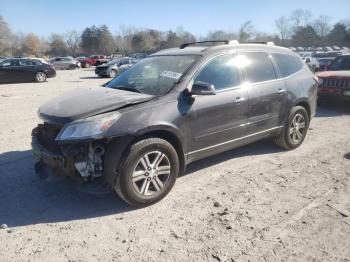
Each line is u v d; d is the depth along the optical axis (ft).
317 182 15.69
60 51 365.81
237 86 16.30
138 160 12.89
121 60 84.02
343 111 31.94
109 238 11.58
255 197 14.26
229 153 19.49
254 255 10.62
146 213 13.12
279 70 18.69
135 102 13.35
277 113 18.34
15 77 65.05
